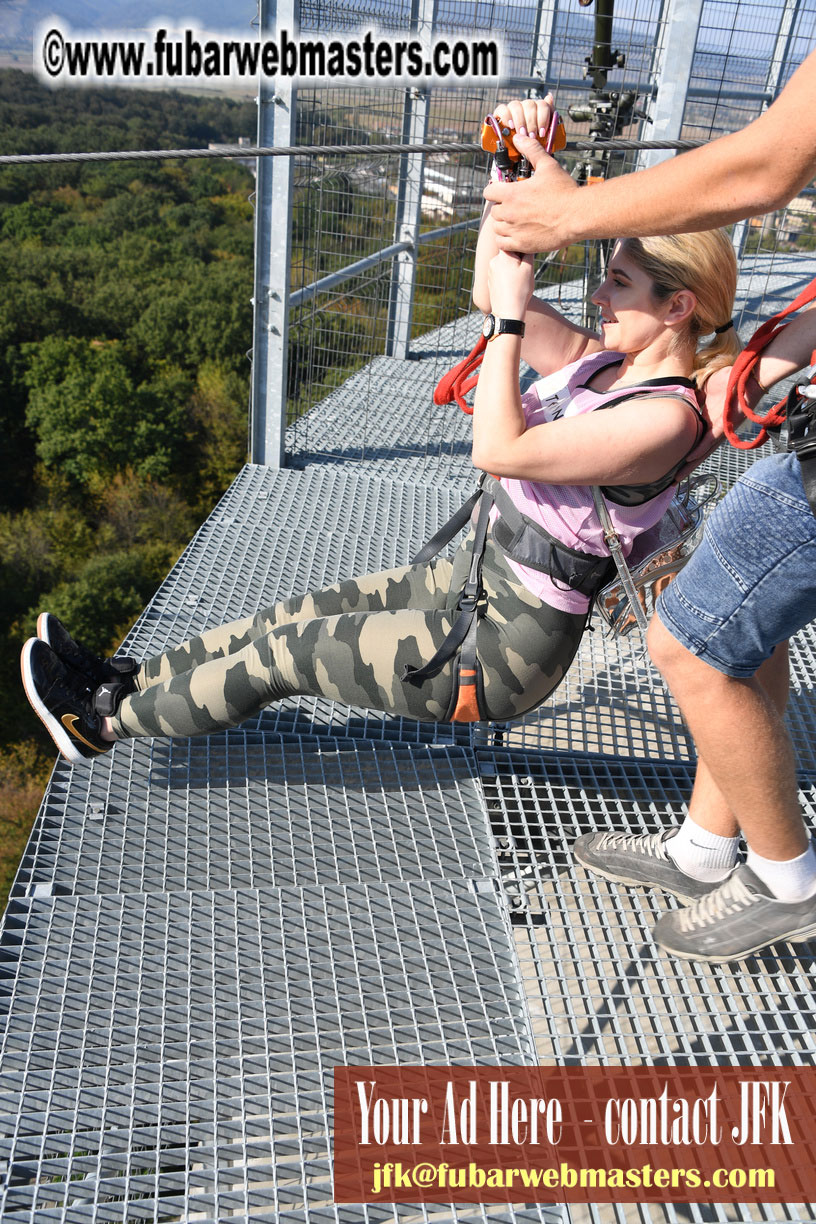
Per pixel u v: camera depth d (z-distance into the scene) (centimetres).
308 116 338
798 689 253
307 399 408
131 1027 151
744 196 109
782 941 152
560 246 128
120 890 177
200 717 175
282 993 159
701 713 136
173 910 173
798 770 218
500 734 222
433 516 342
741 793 139
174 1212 128
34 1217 126
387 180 448
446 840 194
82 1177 134
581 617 157
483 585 155
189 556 296
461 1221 128
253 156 195
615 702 239
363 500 351
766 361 137
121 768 207
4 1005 155
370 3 352
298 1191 133
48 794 198
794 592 121
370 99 399
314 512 337
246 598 275
